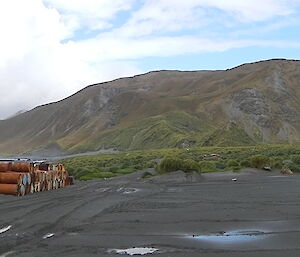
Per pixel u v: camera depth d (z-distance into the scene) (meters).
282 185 36.47
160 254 12.88
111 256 12.69
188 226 17.59
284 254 12.62
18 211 22.88
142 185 39.53
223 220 18.83
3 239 15.15
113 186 38.94
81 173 57.03
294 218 18.86
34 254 13.07
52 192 34.84
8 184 32.19
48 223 18.48
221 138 161.38
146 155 126.50
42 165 38.16
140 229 17.11
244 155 100.94
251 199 26.47
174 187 37.00
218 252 13.06
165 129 196.62
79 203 25.89
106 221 19.12
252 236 15.32
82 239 15.23
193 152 120.75
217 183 40.31
